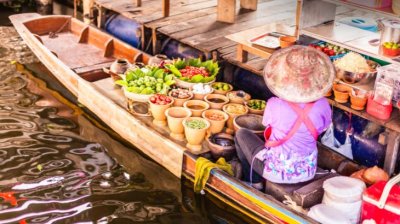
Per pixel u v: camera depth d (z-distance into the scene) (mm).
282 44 6395
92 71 7719
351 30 6348
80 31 8797
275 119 5102
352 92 5723
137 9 8648
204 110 6168
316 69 4906
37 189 5793
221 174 5465
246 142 5551
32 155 6344
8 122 6957
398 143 5609
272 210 5082
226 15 8125
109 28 8906
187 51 7695
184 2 9062
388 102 5469
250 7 8664
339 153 5781
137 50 7801
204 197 5719
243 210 5383
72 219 5387
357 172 5465
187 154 5773
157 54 7980
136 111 6566
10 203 5566
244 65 6762
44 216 5410
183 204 5656
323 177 5418
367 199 4836
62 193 5750
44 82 7961
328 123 5184
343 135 6160
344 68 5789
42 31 8859
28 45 8328
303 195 5121
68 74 7363
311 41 6527
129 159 6336
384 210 4762
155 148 6164
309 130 5105
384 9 5594
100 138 6723
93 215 5457
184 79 6617
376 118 5590
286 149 5184
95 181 5961
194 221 5445
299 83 4902
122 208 5574
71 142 6617
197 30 7848
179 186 5895
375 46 5895
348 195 4957
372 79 5848
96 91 6906
